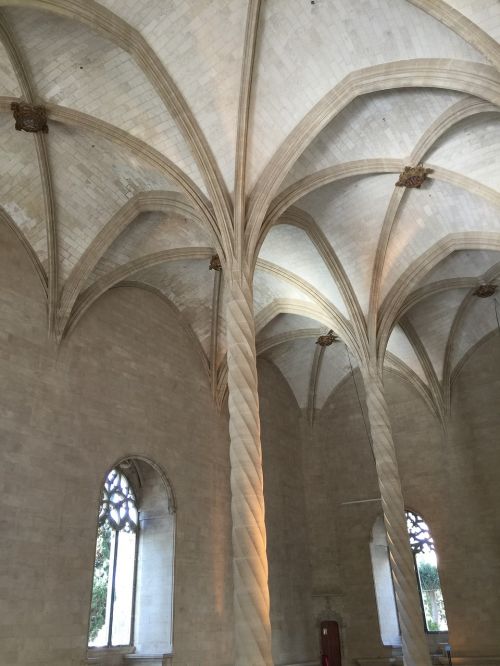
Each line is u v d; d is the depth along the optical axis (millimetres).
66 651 14789
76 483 16438
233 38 13852
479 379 25156
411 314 24078
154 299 21469
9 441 15055
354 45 13883
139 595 18844
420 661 16094
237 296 13938
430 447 25422
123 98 14984
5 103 14789
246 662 10766
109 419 18109
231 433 12547
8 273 16516
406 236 19766
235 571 11461
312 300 21656
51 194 17000
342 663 24141
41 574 14773
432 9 12133
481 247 19359
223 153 15148
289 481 25953
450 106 15242
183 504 19922
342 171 16953
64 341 17438
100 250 18016
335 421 27938
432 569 24547
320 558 25891
